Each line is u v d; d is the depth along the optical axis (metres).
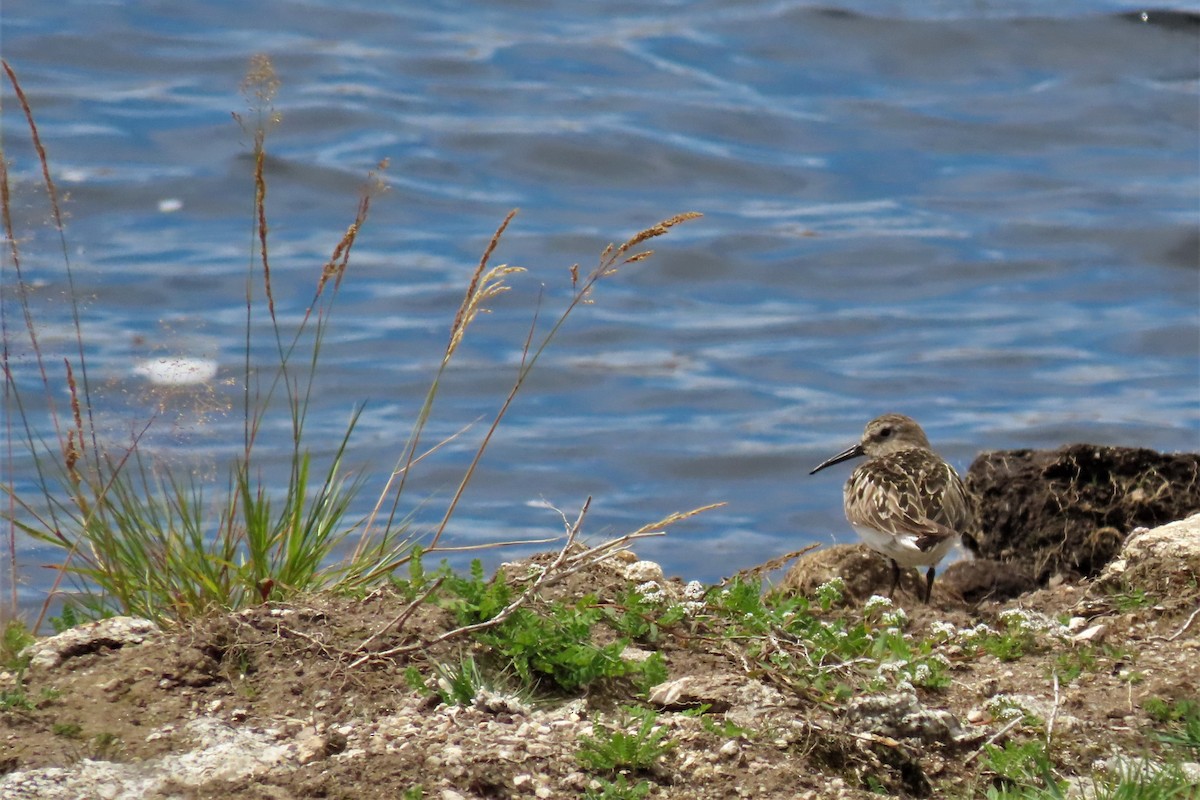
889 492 10.73
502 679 6.90
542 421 21.03
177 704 6.50
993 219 29.34
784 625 7.75
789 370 23.28
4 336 9.69
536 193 29.59
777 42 37.38
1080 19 37.28
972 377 23.00
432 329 23.69
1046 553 11.50
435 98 33.44
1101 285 26.78
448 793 5.76
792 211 29.47
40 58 33.56
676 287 26.77
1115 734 6.95
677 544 17.25
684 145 31.97
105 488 8.68
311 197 28.38
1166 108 33.75
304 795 5.72
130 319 22.47
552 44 37.31
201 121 30.66
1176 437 20.53
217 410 9.70
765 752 6.36
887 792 6.31
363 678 6.70
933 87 35.00
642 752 6.10
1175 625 8.27
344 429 19.83
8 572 9.23
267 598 8.01
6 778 5.79
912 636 8.30
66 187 27.05
